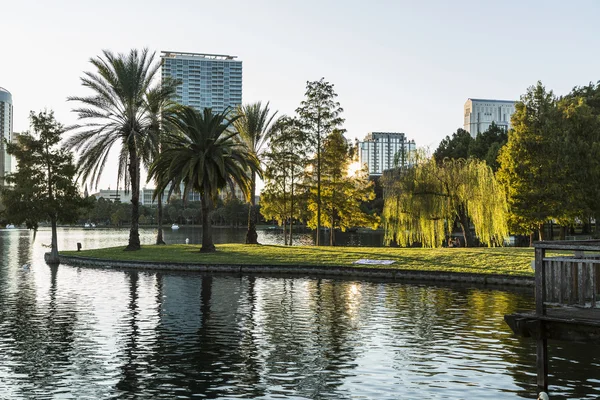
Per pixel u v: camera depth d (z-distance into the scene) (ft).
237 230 557.33
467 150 324.19
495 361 50.65
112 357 52.47
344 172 200.85
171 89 171.22
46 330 64.44
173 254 157.07
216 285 106.42
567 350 53.93
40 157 159.74
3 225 161.17
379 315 73.51
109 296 91.86
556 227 283.59
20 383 44.55
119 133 166.40
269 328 65.46
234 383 44.68
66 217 161.58
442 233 159.53
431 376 46.24
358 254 142.31
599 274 44.86
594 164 165.48
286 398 41.09
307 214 215.92
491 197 151.94
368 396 41.45
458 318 71.10
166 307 80.53
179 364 50.14
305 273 126.00
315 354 53.52
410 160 161.68
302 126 196.13
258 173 167.73
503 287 101.96
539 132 161.99
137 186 173.17
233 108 204.03
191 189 158.71
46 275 125.59
